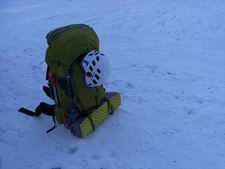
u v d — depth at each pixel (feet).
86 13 14.33
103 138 5.96
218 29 10.93
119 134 6.05
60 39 5.46
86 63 5.41
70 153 5.72
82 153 5.68
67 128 6.12
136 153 5.63
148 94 7.36
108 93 6.51
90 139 5.94
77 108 5.89
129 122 6.33
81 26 5.79
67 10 15.28
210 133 6.01
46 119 6.63
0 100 7.58
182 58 9.21
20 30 13.29
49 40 5.62
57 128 6.31
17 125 6.56
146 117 6.49
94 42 5.62
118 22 12.58
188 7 12.94
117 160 5.51
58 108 6.01
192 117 6.47
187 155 5.53
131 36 11.23
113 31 11.81
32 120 6.64
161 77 8.17
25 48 11.08
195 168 5.27
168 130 6.12
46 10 15.85
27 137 6.21
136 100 7.09
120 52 9.97
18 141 6.15
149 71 8.55
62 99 5.91
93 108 6.00
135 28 11.86
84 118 5.85
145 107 6.82
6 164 5.65
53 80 5.85
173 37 10.80
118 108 6.75
